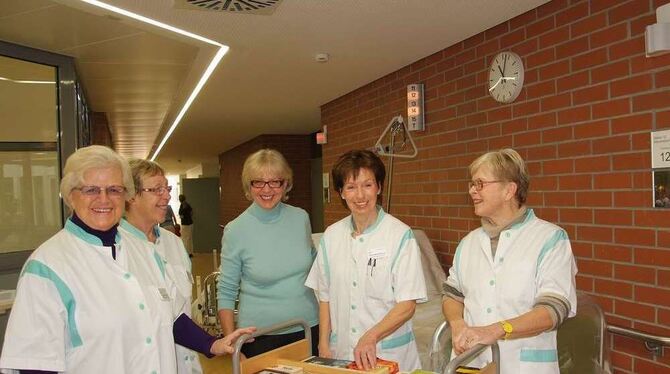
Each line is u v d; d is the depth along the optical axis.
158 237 2.08
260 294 2.18
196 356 2.17
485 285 1.78
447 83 3.67
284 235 2.21
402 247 1.85
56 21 3.04
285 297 2.17
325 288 2.03
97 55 3.76
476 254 1.87
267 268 2.16
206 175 16.83
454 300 1.96
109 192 1.45
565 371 2.42
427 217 3.95
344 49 3.67
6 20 3.02
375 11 2.93
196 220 14.77
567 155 2.73
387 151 4.25
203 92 5.12
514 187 1.75
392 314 1.76
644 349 2.40
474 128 3.41
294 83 4.77
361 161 1.86
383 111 4.55
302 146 9.21
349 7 2.86
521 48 3.01
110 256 1.49
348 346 1.90
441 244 3.79
